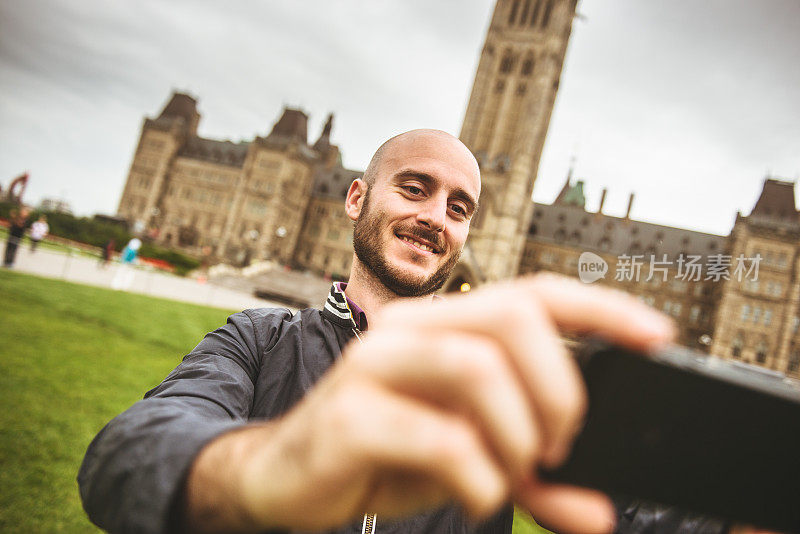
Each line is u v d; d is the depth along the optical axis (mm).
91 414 6832
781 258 54500
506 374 368
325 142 108312
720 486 445
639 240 76688
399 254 1782
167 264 54531
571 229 83125
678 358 422
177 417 803
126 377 9266
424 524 1422
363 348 435
